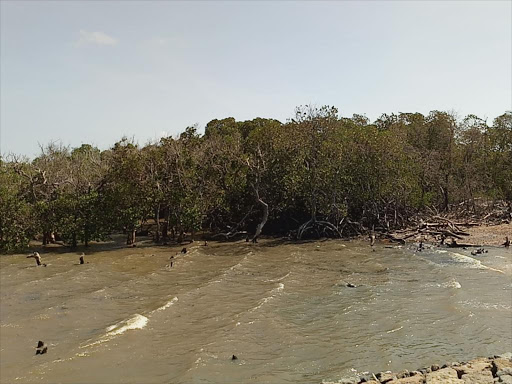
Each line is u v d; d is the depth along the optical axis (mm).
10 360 15727
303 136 47469
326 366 15039
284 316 20438
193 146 47000
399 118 64000
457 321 19000
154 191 43406
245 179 47594
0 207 38844
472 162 55750
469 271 28453
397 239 42438
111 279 28984
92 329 19125
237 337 17719
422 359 15414
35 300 23922
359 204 50188
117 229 43125
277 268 31984
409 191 47781
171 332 18469
